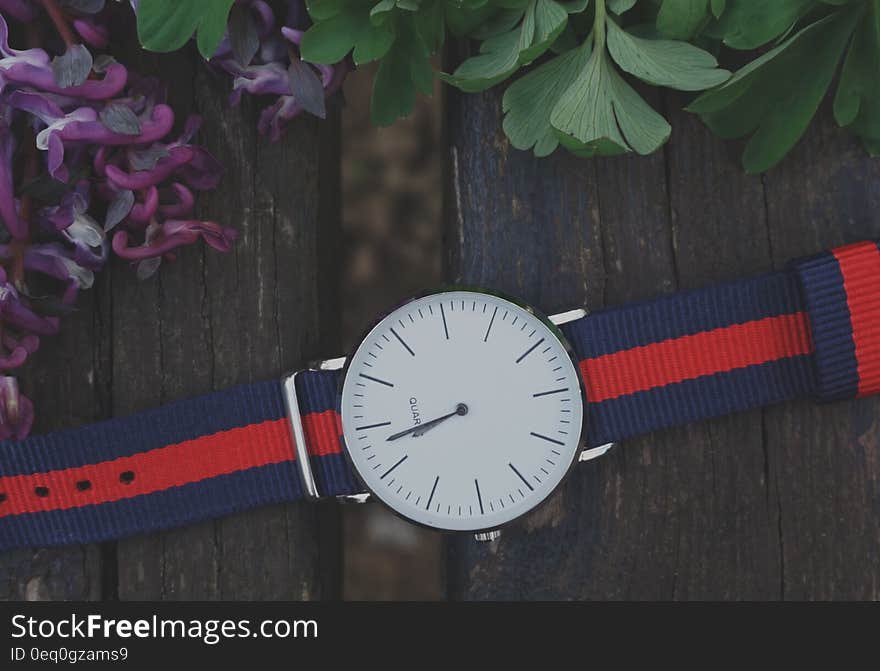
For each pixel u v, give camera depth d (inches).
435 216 21.2
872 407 13.2
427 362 13.0
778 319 13.1
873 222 13.1
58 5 12.5
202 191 13.2
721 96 12.4
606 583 13.3
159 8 12.2
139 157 12.6
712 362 13.1
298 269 13.3
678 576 13.3
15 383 12.9
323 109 12.7
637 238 13.1
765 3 12.4
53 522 13.3
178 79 13.1
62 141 12.4
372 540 20.4
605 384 13.1
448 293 12.9
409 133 21.4
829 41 12.5
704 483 13.3
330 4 12.3
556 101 12.6
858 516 13.2
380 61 12.6
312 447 13.3
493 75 12.4
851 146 13.1
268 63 12.8
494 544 13.3
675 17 12.4
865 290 13.0
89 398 13.3
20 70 12.3
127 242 13.0
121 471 13.3
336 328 14.2
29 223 12.8
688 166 13.1
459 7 12.4
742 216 13.1
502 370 12.9
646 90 13.1
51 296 12.9
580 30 12.7
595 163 13.1
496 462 12.9
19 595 13.4
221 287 13.3
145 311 13.3
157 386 13.3
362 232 21.1
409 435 13.0
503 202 13.1
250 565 13.4
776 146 12.8
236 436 13.2
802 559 13.3
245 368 13.3
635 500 13.3
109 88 12.5
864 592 13.2
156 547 13.4
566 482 13.2
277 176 13.2
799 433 13.3
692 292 13.1
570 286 13.1
